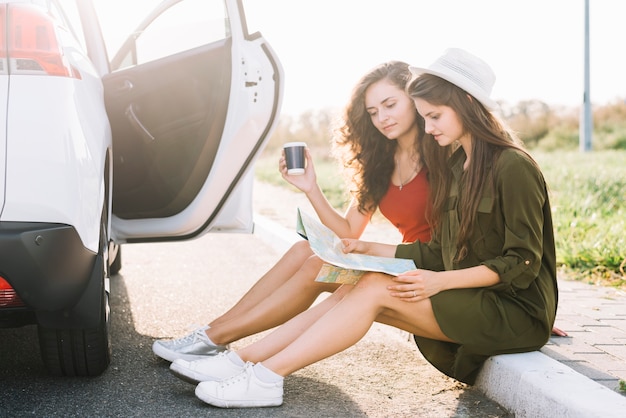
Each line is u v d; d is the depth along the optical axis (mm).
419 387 3318
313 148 30703
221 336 3475
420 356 3783
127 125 4098
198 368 3094
